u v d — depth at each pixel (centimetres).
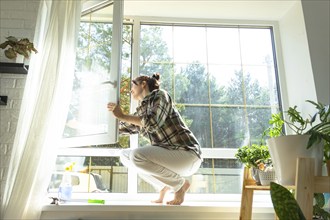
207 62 253
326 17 231
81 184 216
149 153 178
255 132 240
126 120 183
